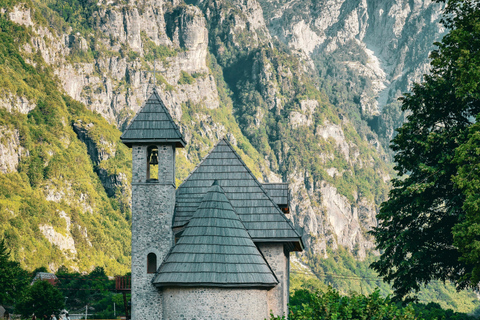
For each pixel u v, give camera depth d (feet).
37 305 346.74
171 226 157.38
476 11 185.57
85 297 545.03
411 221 207.72
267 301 150.61
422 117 204.95
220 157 171.32
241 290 142.51
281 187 182.70
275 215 160.35
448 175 189.16
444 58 194.49
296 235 156.76
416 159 202.59
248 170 168.55
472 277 154.20
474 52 179.73
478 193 153.69
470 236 150.61
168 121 161.38
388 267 212.02
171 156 160.45
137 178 159.02
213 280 140.77
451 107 200.64
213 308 141.38
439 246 203.41
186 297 142.41
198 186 167.02
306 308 121.80
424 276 205.87
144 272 154.10
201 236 147.02
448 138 189.88
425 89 205.16
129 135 159.12
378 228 214.90
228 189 165.58
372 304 121.60
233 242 147.33
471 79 168.25
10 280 214.69
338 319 120.47
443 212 203.41
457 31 183.83
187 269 142.51
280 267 157.79
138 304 152.56
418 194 194.18
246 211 161.38
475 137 156.04
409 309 122.31
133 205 157.79
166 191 158.30
